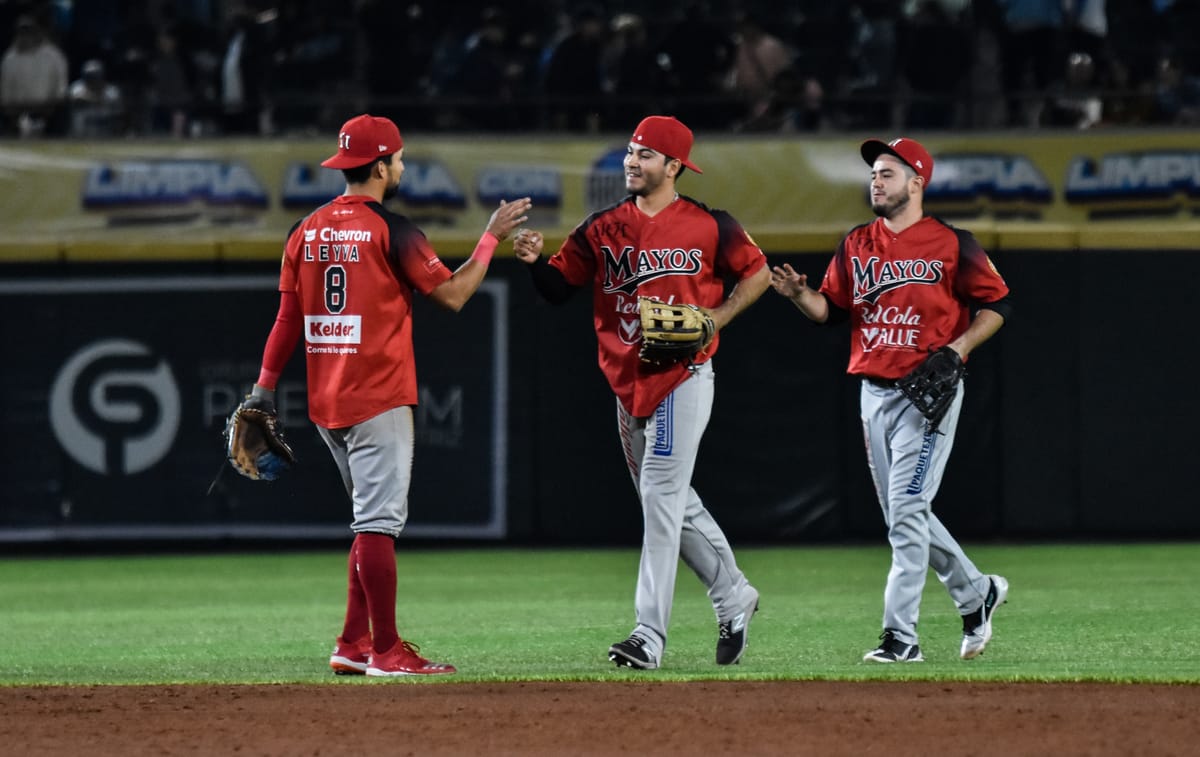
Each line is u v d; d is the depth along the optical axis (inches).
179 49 2107.5
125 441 1844.2
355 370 885.8
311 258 893.8
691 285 912.3
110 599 1469.0
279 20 2090.3
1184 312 1793.8
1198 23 2036.2
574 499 1836.9
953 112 2033.7
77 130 2050.9
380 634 893.2
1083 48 2034.9
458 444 1843.0
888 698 784.9
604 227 916.0
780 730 702.5
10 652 1110.4
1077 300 1793.8
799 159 1867.6
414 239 884.6
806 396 1819.6
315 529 1843.0
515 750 665.6
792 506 1818.4
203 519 1845.5
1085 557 1664.6
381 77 2069.4
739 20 2080.5
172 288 1840.6
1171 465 1800.0
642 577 908.0
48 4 2127.2
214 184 1870.1
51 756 668.1
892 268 952.3
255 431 927.7
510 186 1863.9
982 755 649.6
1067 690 808.9
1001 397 1795.0
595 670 937.5
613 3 2162.9
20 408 1841.8
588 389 1833.2
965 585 966.4
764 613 1262.3
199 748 679.7
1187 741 674.8
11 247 1833.2
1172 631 1120.2
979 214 1838.1
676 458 901.8
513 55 2102.6
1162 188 1817.2
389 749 671.1
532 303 1833.2
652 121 912.3
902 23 2028.8
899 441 948.0
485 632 1184.8
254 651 1101.1
